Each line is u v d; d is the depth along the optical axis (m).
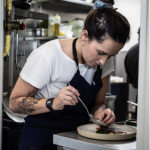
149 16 0.64
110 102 3.06
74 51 1.09
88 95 1.16
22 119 1.69
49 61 1.05
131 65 2.91
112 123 1.13
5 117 1.77
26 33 2.65
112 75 4.13
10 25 1.38
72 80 1.12
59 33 2.78
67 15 3.10
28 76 1.04
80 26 2.92
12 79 2.22
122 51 4.05
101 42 0.90
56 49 1.08
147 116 0.66
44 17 2.11
